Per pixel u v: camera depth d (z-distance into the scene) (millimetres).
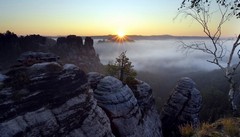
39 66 15320
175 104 38375
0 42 163375
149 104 33344
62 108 15297
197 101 37469
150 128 28984
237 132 9859
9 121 11844
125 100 25641
